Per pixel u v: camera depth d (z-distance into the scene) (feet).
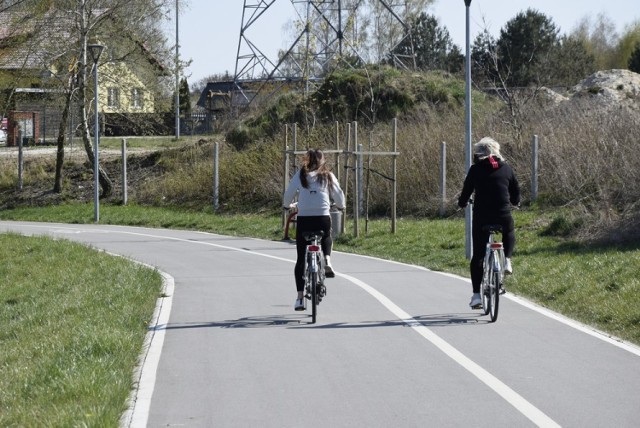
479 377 46.09
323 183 63.46
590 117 138.31
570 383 44.68
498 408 40.22
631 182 111.65
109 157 242.17
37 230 163.12
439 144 157.48
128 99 220.84
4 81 201.67
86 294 77.00
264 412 39.83
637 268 77.15
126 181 214.48
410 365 49.06
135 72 218.38
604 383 44.62
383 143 167.53
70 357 49.11
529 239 107.76
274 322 62.90
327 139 185.78
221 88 371.35
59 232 157.28
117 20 208.64
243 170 195.93
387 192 157.89
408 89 217.77
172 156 230.07
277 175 185.16
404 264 99.55
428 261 101.30
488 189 62.80
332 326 61.11
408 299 72.74
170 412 39.83
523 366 48.49
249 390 43.83
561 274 80.64
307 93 230.27
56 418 36.91
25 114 281.74
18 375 46.57
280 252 115.85
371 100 213.25
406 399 41.93
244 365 49.39
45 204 217.77
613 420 38.17
